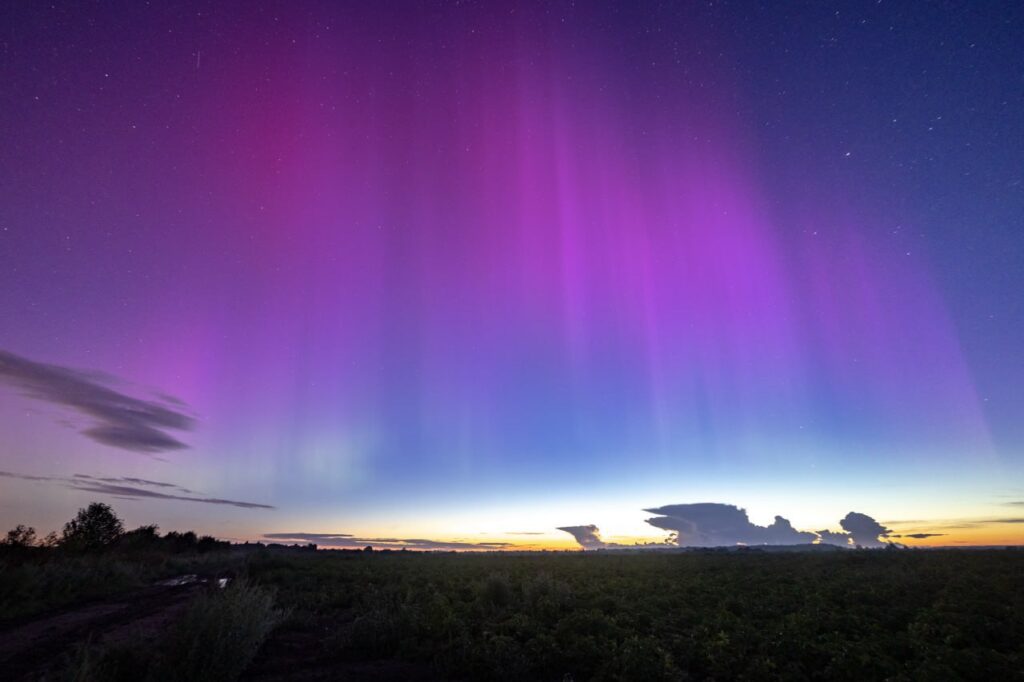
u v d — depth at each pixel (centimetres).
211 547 6512
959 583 2138
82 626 1448
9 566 2058
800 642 1177
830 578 2644
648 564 3894
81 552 3453
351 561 4484
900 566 2958
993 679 1006
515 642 1124
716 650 1134
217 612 1018
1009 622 1432
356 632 1289
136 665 924
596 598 1844
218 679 912
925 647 1141
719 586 2370
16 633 1345
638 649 1051
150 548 4812
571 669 1045
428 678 1015
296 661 1154
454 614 1524
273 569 3500
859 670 998
